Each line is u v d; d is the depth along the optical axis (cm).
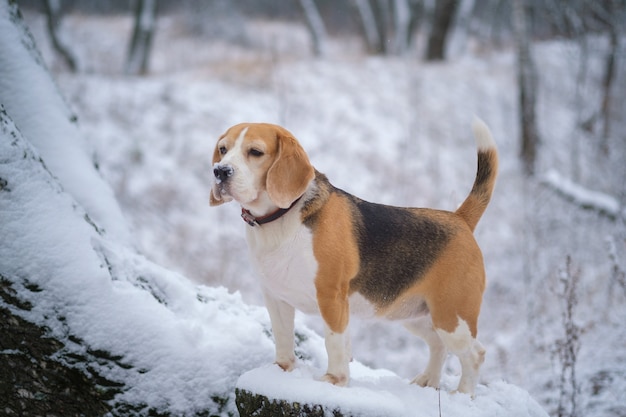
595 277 799
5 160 327
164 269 414
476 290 368
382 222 361
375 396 318
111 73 1806
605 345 658
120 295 329
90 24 2570
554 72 1844
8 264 310
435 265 365
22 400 313
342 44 2620
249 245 342
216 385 340
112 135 1279
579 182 1259
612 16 1455
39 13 2489
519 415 354
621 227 806
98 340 317
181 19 2580
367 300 362
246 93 1586
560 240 947
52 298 314
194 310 376
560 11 1622
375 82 1766
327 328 333
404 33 2272
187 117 1416
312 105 1556
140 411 320
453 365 650
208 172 1217
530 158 1368
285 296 342
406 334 780
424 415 320
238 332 370
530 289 798
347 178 1237
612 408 529
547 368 633
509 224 1041
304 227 329
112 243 377
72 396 315
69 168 425
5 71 419
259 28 2712
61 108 448
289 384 317
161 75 1838
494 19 2873
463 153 1395
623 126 1407
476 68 2000
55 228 326
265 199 329
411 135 1420
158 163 1219
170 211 1074
